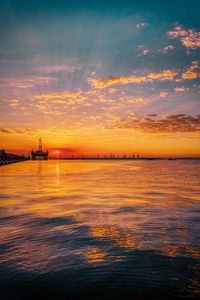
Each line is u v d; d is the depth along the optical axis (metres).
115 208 16.69
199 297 5.58
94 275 6.57
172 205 18.00
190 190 27.92
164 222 12.70
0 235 10.23
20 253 8.16
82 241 9.45
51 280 6.29
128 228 11.46
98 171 76.38
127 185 33.62
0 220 13.01
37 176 51.78
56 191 26.39
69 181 39.75
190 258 7.76
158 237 10.03
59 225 11.97
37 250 8.44
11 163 149.25
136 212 15.37
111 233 10.59
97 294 5.69
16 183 35.84
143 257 7.83
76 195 23.30
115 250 8.48
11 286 6.01
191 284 6.13
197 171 77.31
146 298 5.54
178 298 5.53
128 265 7.21
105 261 7.51
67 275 6.57
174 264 7.29
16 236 10.08
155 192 25.94
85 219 13.31
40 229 11.20
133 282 6.21
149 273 6.70
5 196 22.42
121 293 5.73
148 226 11.86
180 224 12.30
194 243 9.27
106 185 33.47
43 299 5.50
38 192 25.45
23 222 12.56
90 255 8.00
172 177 50.28
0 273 6.67
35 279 6.34
